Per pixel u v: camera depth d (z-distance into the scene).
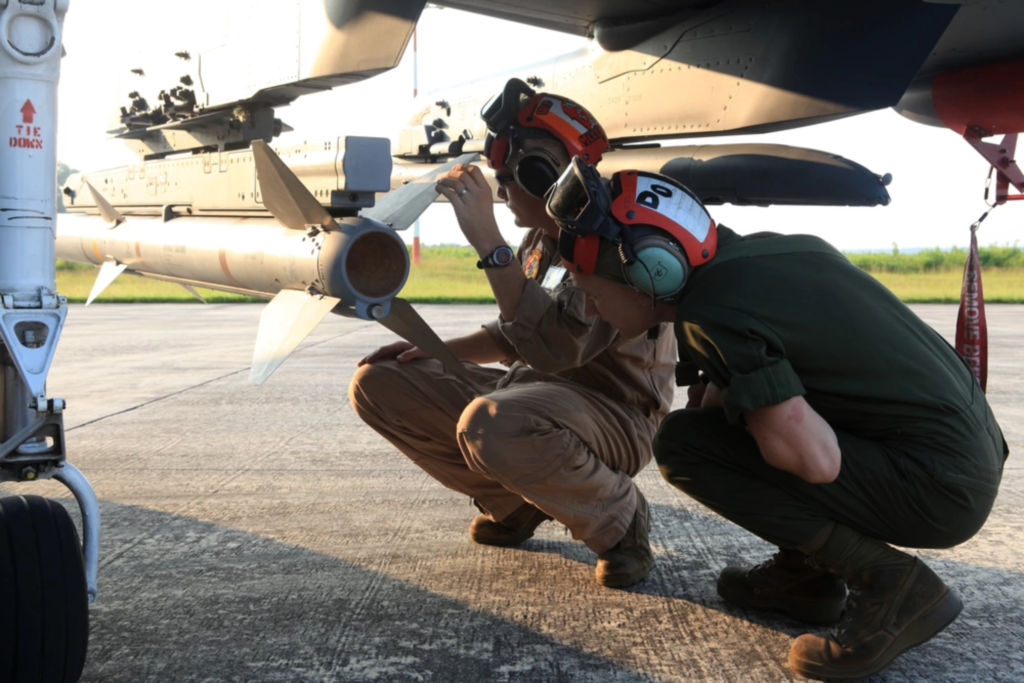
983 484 1.97
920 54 3.65
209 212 3.38
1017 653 2.14
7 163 1.94
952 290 22.66
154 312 15.88
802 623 2.32
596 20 4.55
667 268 1.89
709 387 2.30
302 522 3.26
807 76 3.83
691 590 2.57
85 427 5.19
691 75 4.19
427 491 3.73
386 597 2.50
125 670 2.04
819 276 1.92
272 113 4.02
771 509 2.04
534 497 2.43
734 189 4.25
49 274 2.00
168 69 4.24
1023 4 3.60
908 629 1.96
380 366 2.77
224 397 6.34
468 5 4.52
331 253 2.36
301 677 2.00
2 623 1.72
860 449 1.97
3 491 3.72
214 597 2.50
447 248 31.64
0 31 1.90
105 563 2.79
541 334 2.30
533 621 2.33
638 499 2.61
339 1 3.36
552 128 2.35
